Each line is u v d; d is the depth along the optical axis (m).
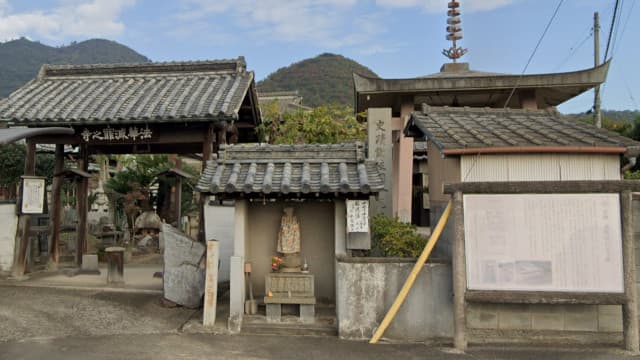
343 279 6.91
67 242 16.69
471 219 6.48
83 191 12.89
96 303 8.67
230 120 10.19
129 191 20.06
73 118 10.32
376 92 14.29
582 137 7.24
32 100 11.51
